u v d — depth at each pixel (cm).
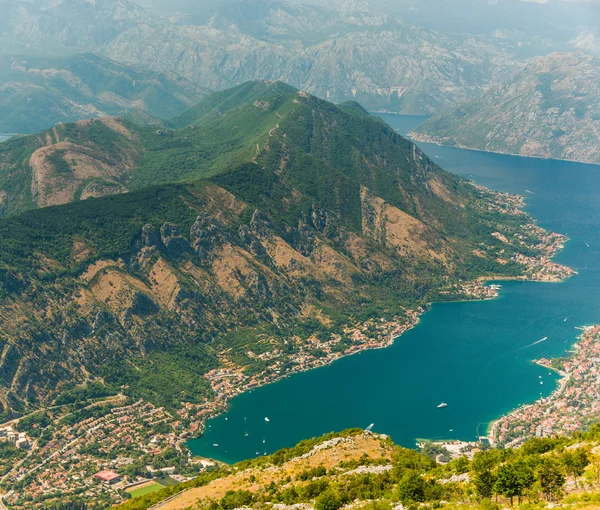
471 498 18412
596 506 15712
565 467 18050
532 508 16338
